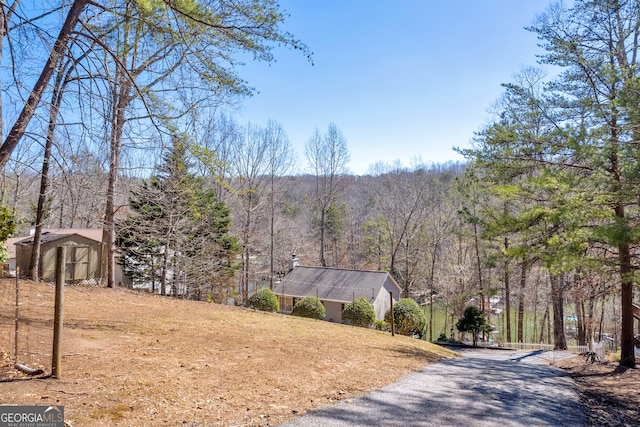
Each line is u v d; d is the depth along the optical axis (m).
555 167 10.37
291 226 35.94
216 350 6.84
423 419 4.71
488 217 13.38
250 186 26.06
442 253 31.17
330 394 5.32
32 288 10.80
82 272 15.43
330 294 24.66
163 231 17.84
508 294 23.81
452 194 29.53
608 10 10.23
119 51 7.39
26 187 10.02
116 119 6.34
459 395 6.13
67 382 4.30
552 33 10.52
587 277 12.03
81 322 7.54
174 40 6.71
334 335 10.59
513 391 6.92
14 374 4.36
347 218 43.66
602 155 8.56
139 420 3.62
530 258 10.63
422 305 35.44
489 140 10.94
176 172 16.02
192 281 19.77
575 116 10.55
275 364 6.46
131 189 13.55
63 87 5.77
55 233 17.28
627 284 11.29
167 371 5.23
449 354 12.46
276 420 4.12
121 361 5.38
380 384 6.22
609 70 9.26
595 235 8.52
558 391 7.43
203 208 19.25
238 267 24.11
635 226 8.25
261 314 13.38
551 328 30.23
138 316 9.10
